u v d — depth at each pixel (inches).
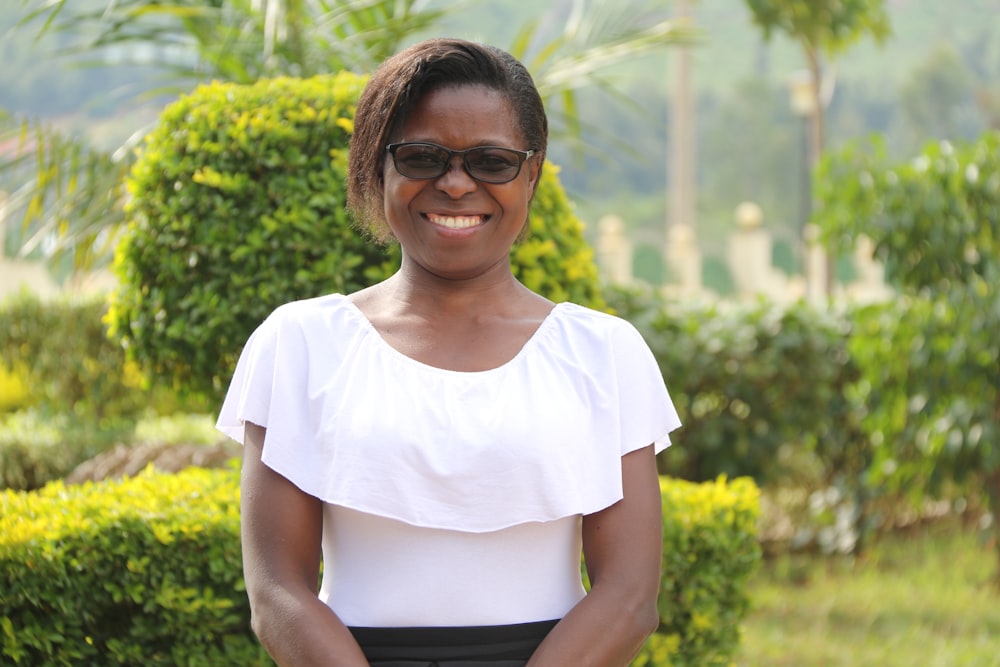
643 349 81.5
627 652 75.7
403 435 74.1
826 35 436.1
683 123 846.5
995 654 202.4
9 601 116.3
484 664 75.2
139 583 118.7
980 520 285.9
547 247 133.3
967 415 245.6
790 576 260.7
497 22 2367.1
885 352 253.6
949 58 2245.3
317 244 132.3
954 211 244.8
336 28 191.5
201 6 191.6
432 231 78.9
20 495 131.6
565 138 217.5
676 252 826.8
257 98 136.8
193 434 269.9
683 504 139.5
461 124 78.0
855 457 278.1
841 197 255.9
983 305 243.3
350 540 76.1
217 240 133.4
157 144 138.1
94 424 280.8
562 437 75.7
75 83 1603.1
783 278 983.0
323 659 72.1
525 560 76.1
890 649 206.4
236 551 119.6
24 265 428.1
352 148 83.1
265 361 78.5
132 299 138.5
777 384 274.8
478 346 78.8
